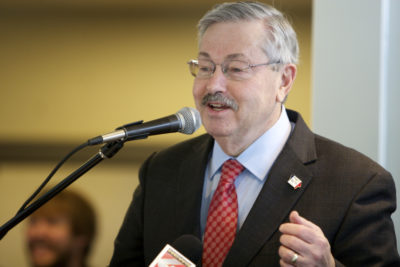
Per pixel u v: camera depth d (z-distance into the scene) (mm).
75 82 6906
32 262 5461
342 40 3455
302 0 6250
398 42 3354
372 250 2365
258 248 2441
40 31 6949
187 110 2367
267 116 2588
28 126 6938
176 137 6543
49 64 6938
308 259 2102
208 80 2508
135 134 2213
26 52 6961
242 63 2471
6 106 6969
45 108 6930
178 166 2857
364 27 3385
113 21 6863
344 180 2498
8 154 6930
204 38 2549
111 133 2176
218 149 2732
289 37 2621
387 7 3363
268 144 2650
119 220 6543
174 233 2662
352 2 3422
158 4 6781
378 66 3342
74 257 5605
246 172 2658
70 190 5641
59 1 6887
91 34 6887
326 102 3506
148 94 6801
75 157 6852
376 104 3352
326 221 2434
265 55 2506
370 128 3369
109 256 6371
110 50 6867
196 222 2633
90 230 5688
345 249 2402
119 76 6852
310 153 2629
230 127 2512
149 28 6820
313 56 3551
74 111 6895
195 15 6734
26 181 6875
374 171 2518
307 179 2541
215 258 2533
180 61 6758
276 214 2492
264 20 2539
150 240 2717
